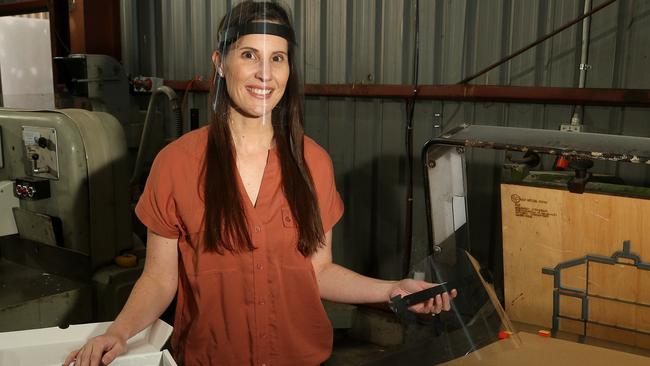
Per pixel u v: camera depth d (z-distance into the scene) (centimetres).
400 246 253
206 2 292
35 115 203
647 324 118
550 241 126
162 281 115
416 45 236
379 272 261
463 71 229
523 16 214
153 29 318
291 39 110
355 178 260
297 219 114
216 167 110
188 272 114
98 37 321
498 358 108
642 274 117
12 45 305
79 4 312
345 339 259
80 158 198
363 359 239
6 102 304
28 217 205
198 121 291
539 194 125
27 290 199
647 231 114
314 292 119
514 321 134
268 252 113
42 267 221
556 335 125
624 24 197
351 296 121
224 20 110
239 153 114
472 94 223
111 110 288
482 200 228
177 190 111
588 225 121
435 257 126
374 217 258
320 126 266
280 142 116
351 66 253
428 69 236
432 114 237
